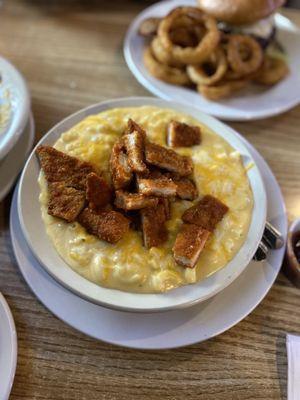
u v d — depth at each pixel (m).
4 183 0.29
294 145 0.35
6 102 0.31
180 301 0.23
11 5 0.44
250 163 0.29
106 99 0.37
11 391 0.22
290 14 0.46
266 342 0.25
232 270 0.24
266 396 0.23
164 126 0.30
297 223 0.28
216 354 0.24
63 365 0.23
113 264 0.24
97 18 0.44
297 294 0.27
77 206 0.25
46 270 0.24
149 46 0.41
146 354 0.24
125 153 0.27
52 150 0.27
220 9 0.38
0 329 0.23
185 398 0.23
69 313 0.24
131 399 0.22
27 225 0.25
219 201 0.26
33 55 0.40
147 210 0.25
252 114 0.36
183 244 0.24
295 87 0.39
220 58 0.38
